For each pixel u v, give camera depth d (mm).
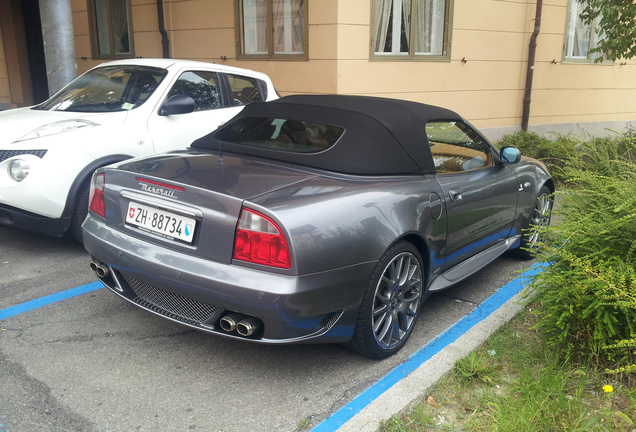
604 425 2434
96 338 3166
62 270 4227
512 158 4008
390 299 2953
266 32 9141
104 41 11695
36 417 2426
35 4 13016
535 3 10555
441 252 3357
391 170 3098
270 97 6594
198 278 2508
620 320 2930
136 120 4883
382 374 2898
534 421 2445
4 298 3674
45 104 5352
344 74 8328
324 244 2514
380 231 2762
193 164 3033
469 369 2855
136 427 2395
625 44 8562
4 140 4301
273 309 2412
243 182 2711
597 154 4586
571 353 2996
